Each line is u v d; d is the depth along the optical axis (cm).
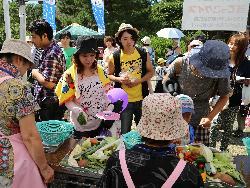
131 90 407
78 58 329
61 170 247
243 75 443
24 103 222
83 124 330
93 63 336
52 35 372
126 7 2780
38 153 231
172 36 1670
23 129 225
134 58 406
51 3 756
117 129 347
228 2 397
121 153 171
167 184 159
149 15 2912
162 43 2044
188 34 2177
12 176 228
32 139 227
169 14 3366
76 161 257
